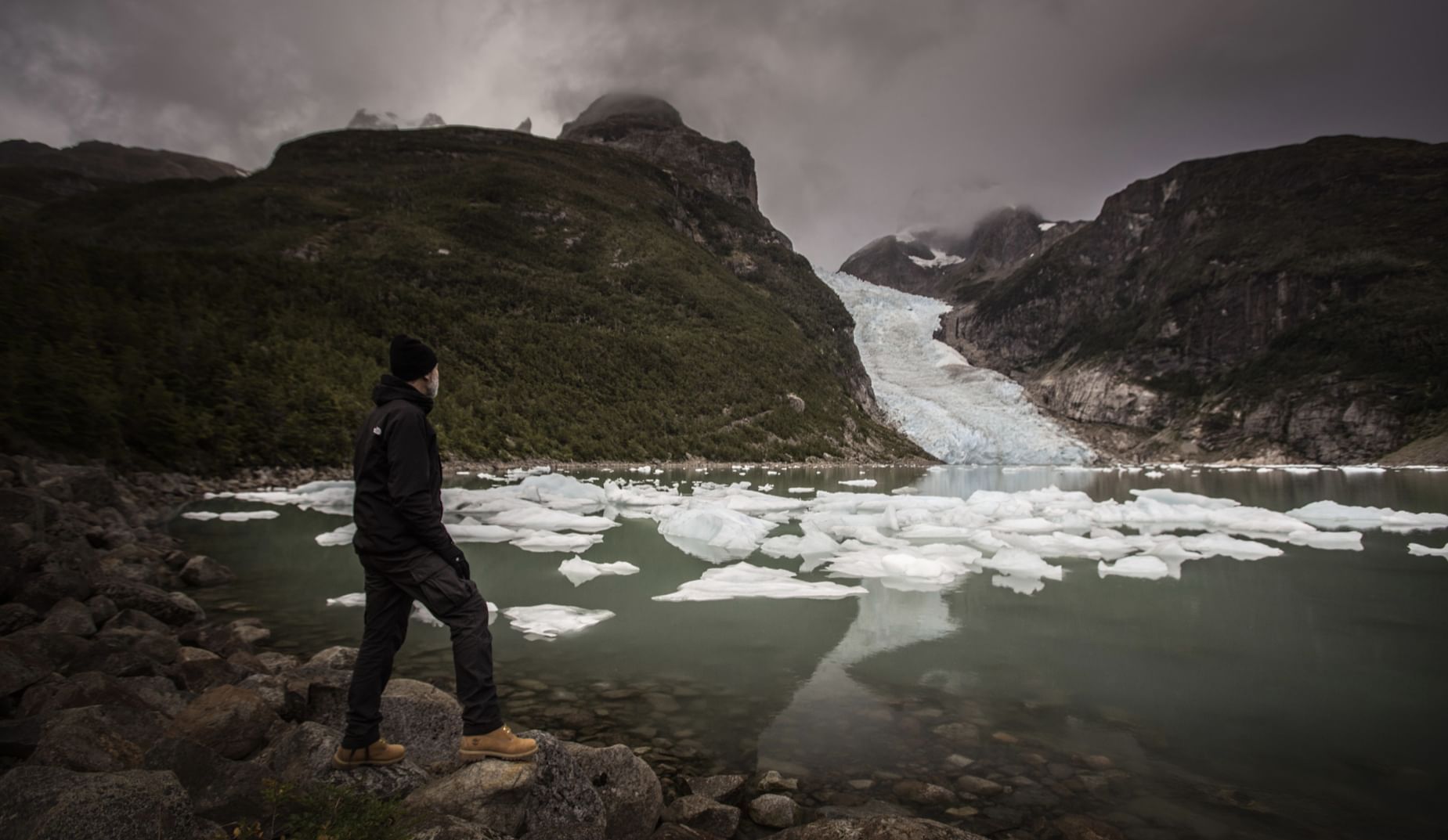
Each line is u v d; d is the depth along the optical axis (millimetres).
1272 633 7340
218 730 3494
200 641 6113
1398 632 7336
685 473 39531
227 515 15828
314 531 14086
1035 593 9297
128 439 21594
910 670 6094
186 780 2904
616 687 5621
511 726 4734
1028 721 4906
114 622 6004
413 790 3055
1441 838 3322
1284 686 5676
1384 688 5602
